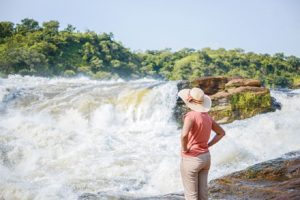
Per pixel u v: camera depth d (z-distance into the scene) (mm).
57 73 90625
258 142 13859
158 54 139125
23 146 12820
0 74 74562
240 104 17578
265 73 128375
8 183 9109
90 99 18312
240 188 7574
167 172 10414
